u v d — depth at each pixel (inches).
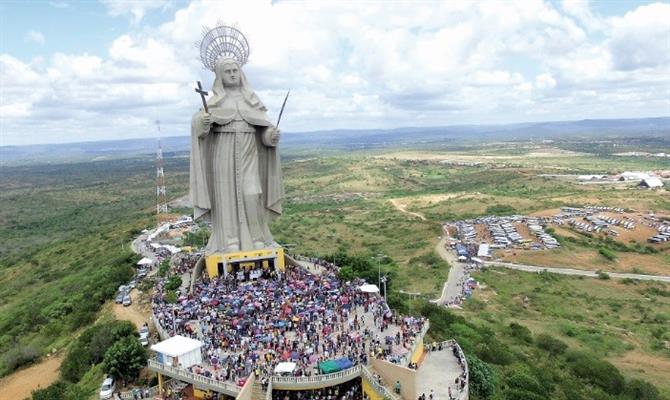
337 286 3804.1
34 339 4507.9
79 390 2957.7
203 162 4202.8
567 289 6131.9
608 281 6535.4
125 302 4264.3
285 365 2513.5
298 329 2994.6
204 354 2738.7
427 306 4343.0
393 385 2546.8
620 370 4050.2
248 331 2989.7
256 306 3321.9
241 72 4350.4
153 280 4739.2
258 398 2375.7
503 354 3668.8
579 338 4626.0
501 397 2923.2
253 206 4343.0
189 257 5206.7
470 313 5044.3
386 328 3093.0
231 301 3440.0
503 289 6018.7
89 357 3351.4
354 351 2738.7
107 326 3585.1
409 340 2915.8
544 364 3838.6
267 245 4446.4
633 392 3599.9
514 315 5206.7
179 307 3388.3
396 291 5017.2
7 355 4077.3
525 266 7042.3
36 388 3479.3
